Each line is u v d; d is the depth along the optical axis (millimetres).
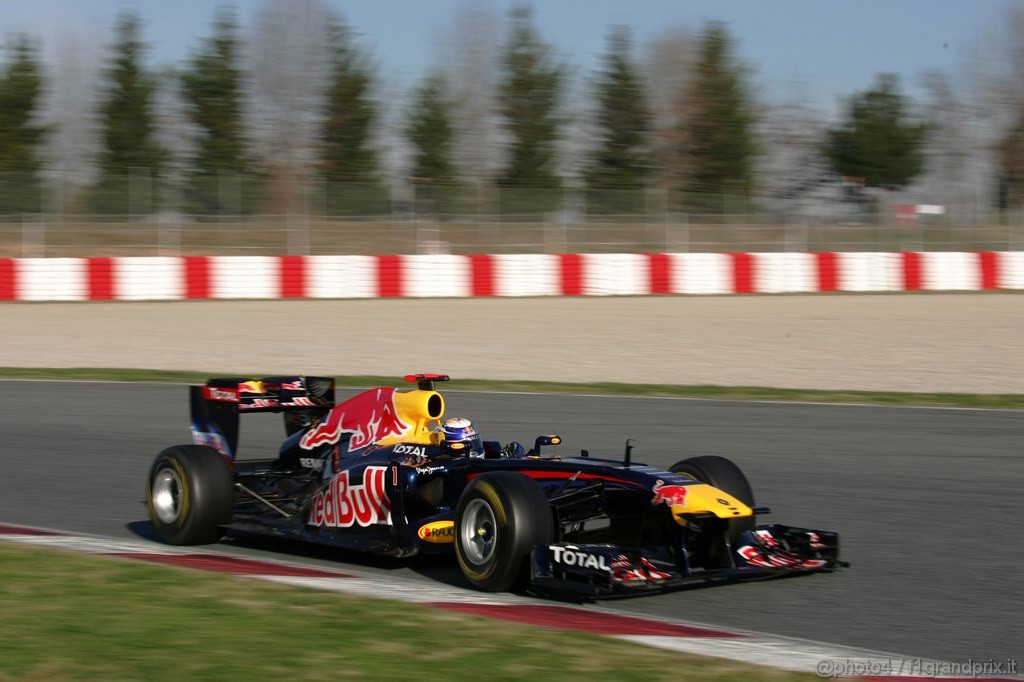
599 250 113875
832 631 18953
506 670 15742
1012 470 34031
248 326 73188
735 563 21594
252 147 149500
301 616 18422
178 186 105625
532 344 65625
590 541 22906
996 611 20234
